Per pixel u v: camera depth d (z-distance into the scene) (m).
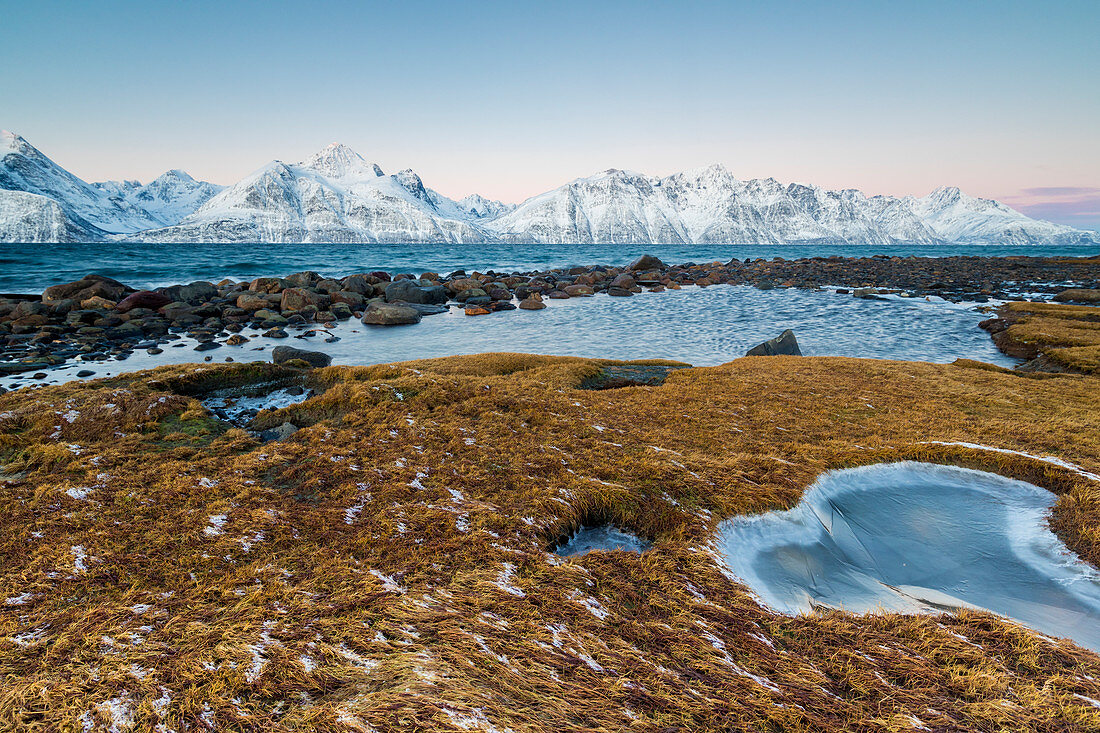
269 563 7.53
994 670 6.07
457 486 10.12
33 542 7.95
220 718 4.63
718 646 6.19
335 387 15.71
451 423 13.31
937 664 6.23
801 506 10.23
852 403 16.77
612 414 15.00
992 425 14.69
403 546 7.95
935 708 5.47
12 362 26.94
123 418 13.52
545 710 4.84
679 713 5.03
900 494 11.30
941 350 31.95
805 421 14.97
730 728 4.94
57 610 6.44
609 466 11.10
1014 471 12.04
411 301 53.88
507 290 59.78
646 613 6.80
